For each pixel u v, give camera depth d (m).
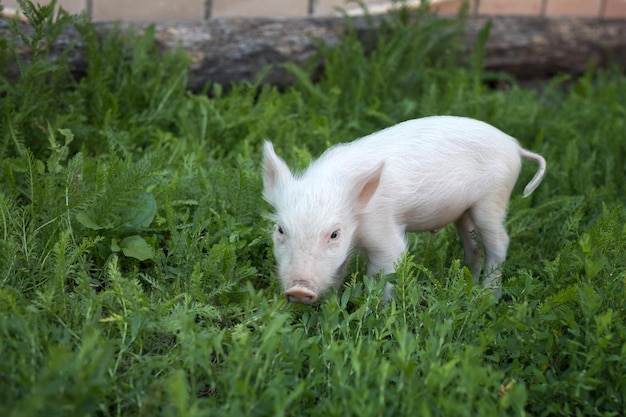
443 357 1.37
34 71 1.78
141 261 1.58
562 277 1.52
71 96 1.91
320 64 2.34
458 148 1.57
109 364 1.28
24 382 1.20
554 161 2.01
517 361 1.37
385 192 1.51
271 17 2.38
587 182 1.92
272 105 2.04
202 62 2.21
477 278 1.68
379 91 2.25
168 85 2.07
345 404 1.23
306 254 1.44
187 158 1.81
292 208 1.46
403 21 2.39
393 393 1.27
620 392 1.33
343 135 1.99
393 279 1.46
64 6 2.11
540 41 2.71
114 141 1.83
